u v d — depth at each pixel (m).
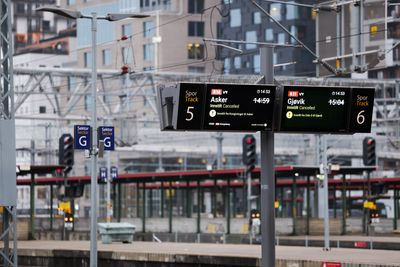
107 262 103.25
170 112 66.31
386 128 193.38
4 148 82.81
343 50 86.62
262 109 66.44
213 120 65.50
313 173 153.88
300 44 80.38
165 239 158.62
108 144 91.50
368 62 85.31
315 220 156.62
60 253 107.75
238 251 99.81
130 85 192.25
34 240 138.50
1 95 83.38
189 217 183.62
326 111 67.56
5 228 84.38
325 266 84.12
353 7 85.69
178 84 64.62
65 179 141.38
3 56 83.25
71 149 117.00
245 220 167.25
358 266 82.12
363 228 160.75
